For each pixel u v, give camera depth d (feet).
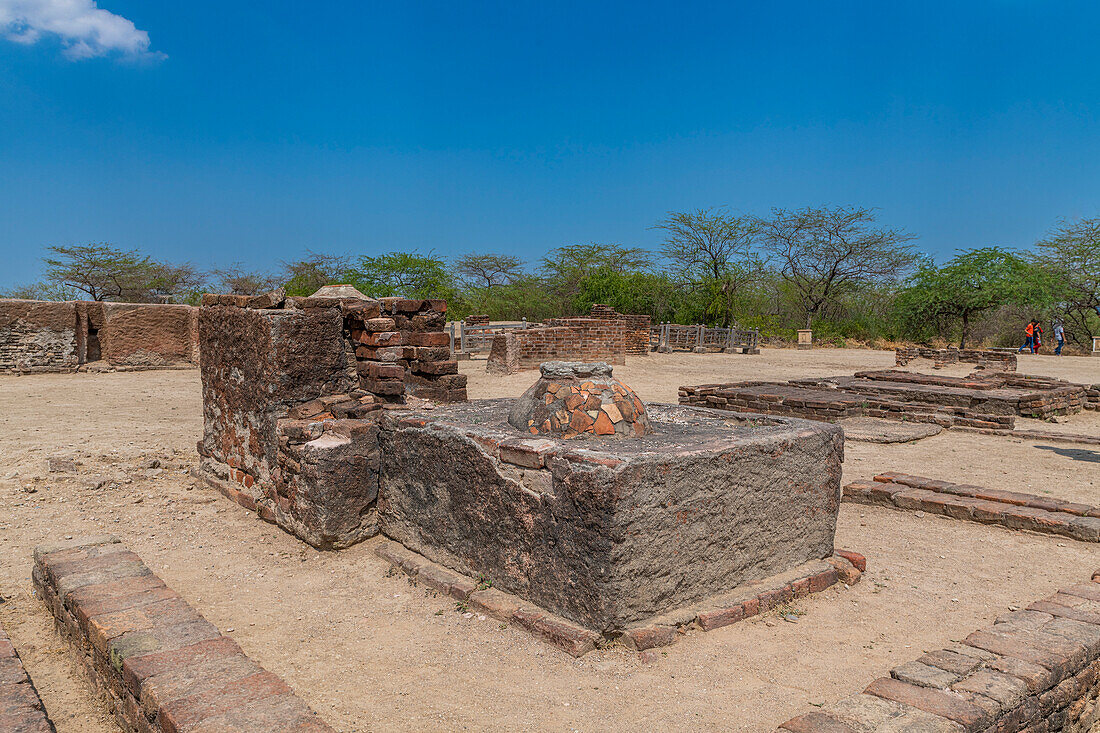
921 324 120.47
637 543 11.75
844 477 24.99
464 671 11.20
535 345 67.21
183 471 23.95
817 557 15.52
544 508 12.48
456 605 13.58
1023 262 109.40
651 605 12.14
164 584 12.48
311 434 17.08
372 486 17.16
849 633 12.76
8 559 16.07
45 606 13.74
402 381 20.42
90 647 11.18
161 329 56.18
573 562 12.03
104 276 109.70
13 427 30.42
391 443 16.60
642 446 13.21
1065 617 12.43
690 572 12.76
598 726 9.70
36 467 23.25
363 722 9.78
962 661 10.63
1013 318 122.83
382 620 13.10
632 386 53.57
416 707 10.18
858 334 126.00
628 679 10.89
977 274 110.63
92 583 12.44
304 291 103.24
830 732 8.74
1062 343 99.60
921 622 13.34
